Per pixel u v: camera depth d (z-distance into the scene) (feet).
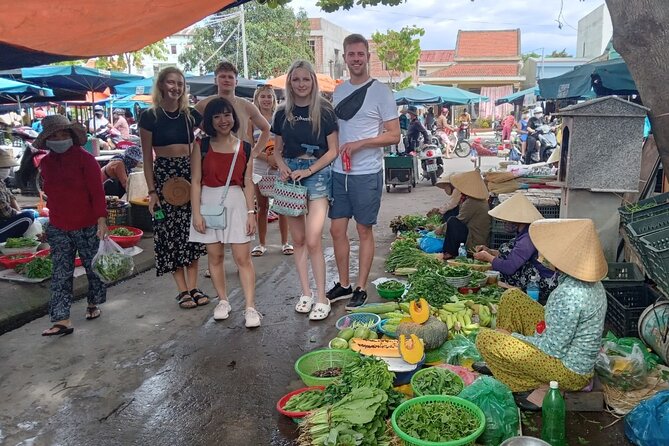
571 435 9.74
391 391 10.21
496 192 23.25
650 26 10.08
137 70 110.11
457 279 16.31
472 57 115.96
